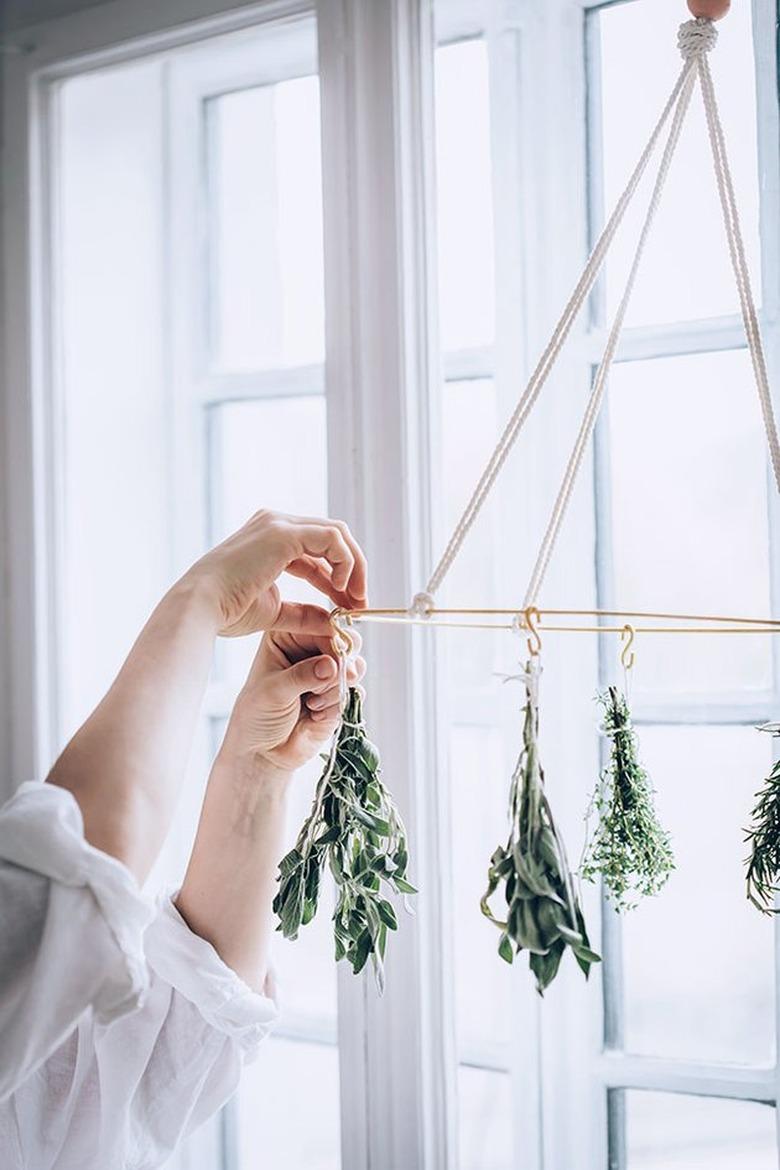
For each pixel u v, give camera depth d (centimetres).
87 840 84
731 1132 125
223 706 158
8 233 154
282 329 156
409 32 129
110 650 158
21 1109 106
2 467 155
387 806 96
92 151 158
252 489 159
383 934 94
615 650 132
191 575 97
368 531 128
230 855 107
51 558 154
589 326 134
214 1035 107
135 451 161
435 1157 125
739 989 125
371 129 130
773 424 94
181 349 162
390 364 128
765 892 99
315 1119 148
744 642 126
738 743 126
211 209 161
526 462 135
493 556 137
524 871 83
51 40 151
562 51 134
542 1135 131
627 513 132
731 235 94
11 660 154
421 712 126
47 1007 79
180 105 161
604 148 133
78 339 157
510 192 136
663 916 129
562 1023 131
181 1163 150
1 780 155
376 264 129
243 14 137
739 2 125
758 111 123
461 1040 136
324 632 106
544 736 133
